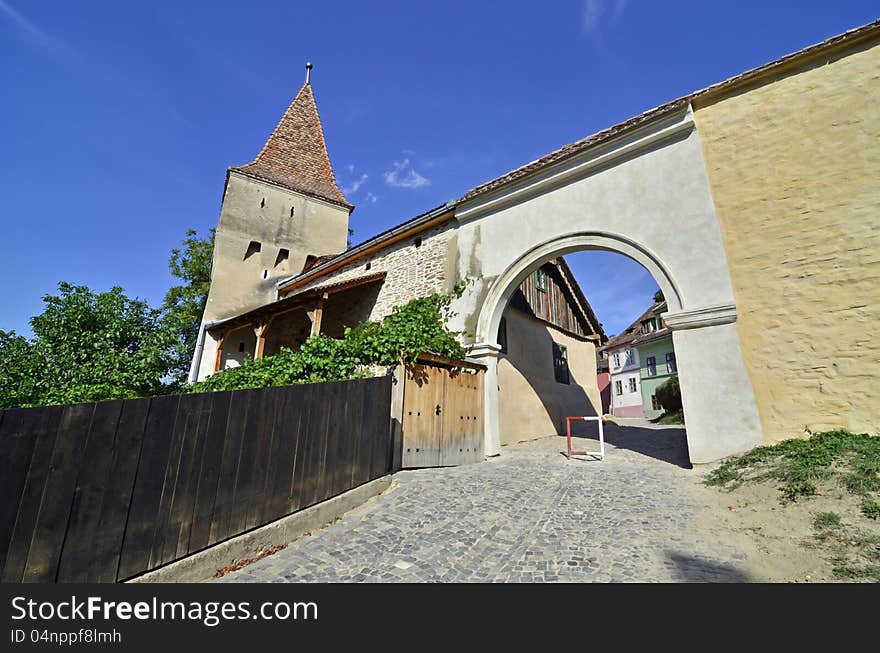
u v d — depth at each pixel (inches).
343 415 175.0
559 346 515.8
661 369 938.7
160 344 315.9
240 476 126.0
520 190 315.9
